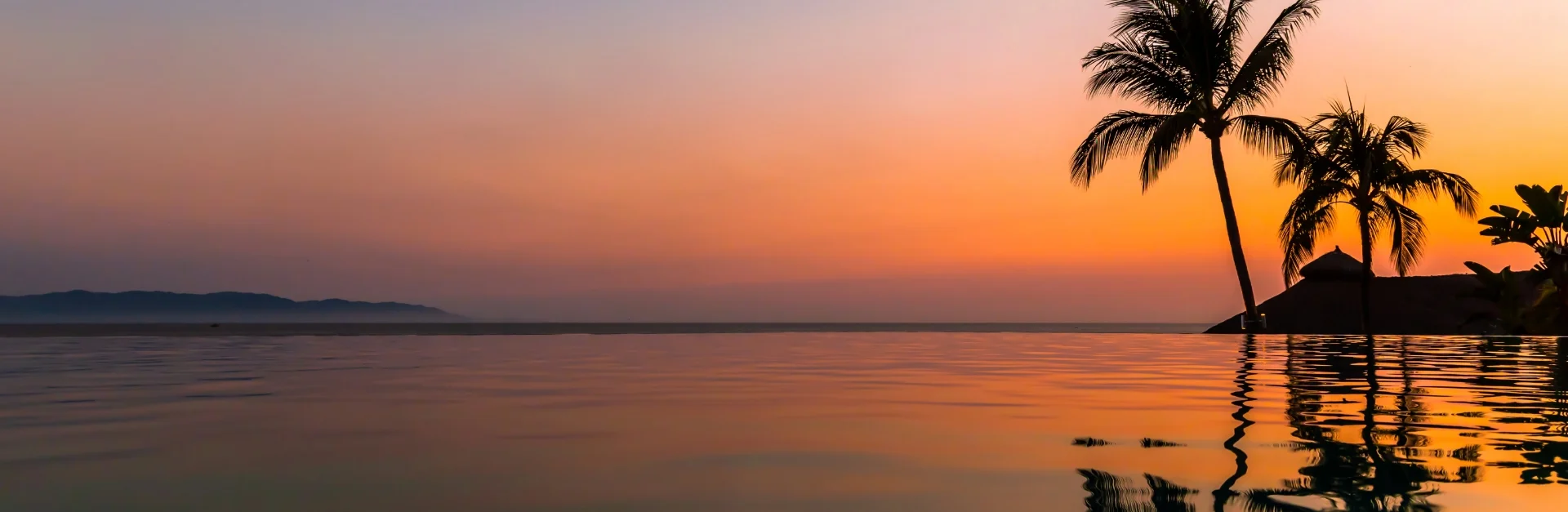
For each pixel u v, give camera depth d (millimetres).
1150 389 5770
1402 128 20344
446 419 4148
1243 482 2688
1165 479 2725
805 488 2631
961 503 2441
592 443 3416
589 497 2506
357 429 3797
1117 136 19469
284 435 3611
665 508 2385
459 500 2469
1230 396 5258
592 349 11523
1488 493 2506
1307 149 19234
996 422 4043
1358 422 3979
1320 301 21984
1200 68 19125
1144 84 19547
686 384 6207
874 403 4859
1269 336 17703
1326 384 6129
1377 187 20453
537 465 2984
